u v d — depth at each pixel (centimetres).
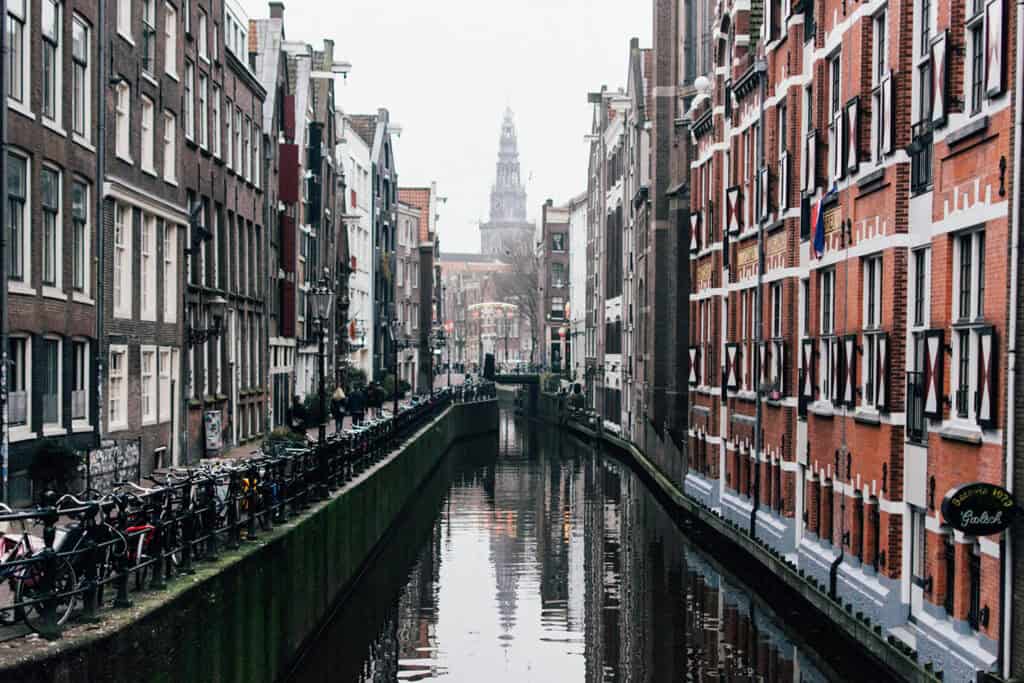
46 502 1028
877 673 1716
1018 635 1259
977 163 1382
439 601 2472
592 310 7769
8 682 870
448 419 6319
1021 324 1259
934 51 1507
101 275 2130
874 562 1806
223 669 1373
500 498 4266
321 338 2497
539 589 2581
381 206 6900
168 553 1275
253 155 3584
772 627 2130
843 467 1959
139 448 2273
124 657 1055
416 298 8406
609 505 4034
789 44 2339
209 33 2997
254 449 3216
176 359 2673
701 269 3472
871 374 1833
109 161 2211
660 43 4741
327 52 5262
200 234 2755
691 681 1784
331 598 2200
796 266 2339
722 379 3070
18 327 1759
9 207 1745
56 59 1925
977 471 1373
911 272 1670
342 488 2497
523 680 1842
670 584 2572
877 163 1781
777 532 2425
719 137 3184
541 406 9575
